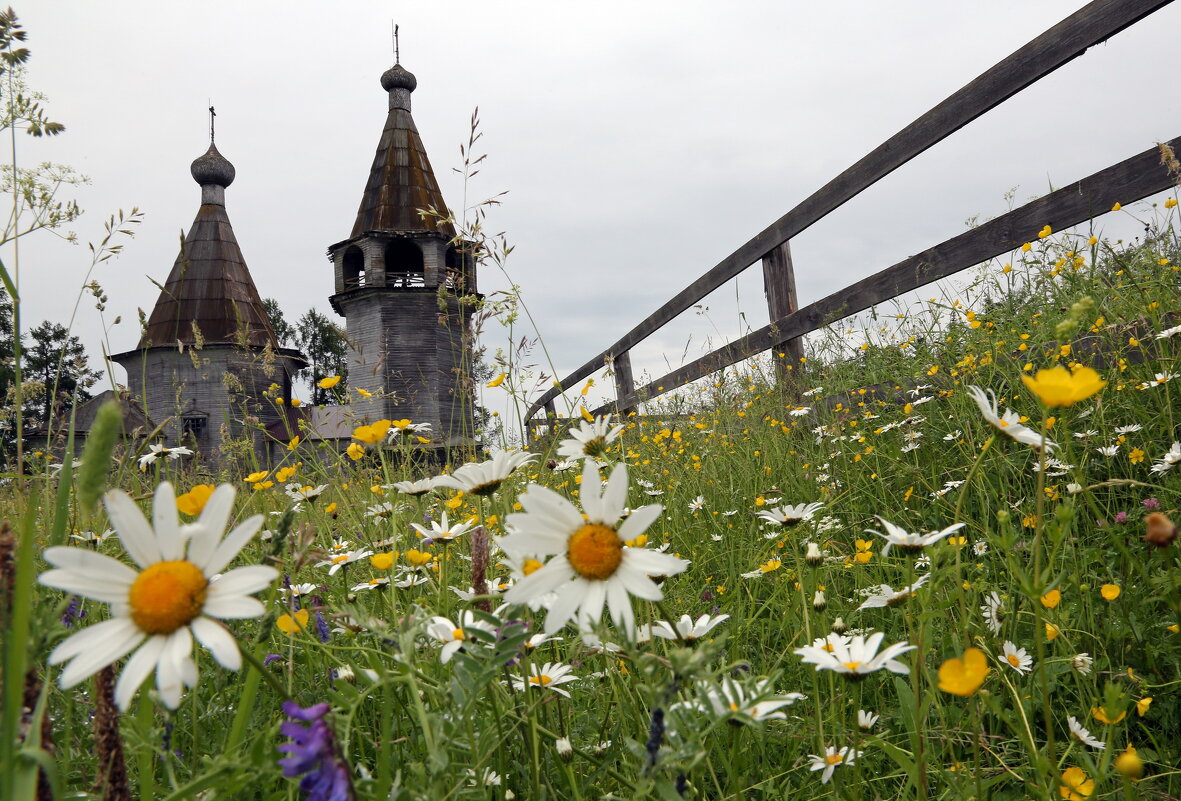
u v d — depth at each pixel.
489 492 1.46
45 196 1.99
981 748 1.57
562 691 1.22
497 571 1.82
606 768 1.20
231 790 0.86
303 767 0.73
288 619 1.40
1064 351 3.14
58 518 1.03
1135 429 2.58
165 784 1.18
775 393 5.50
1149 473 2.42
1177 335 2.87
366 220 33.19
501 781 1.19
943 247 4.84
